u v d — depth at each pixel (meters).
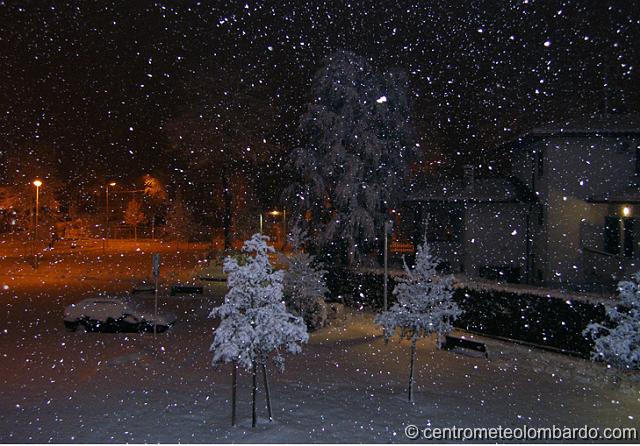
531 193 33.59
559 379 14.73
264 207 50.72
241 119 45.53
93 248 68.44
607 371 15.37
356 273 28.61
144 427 10.41
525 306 19.58
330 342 19.61
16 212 70.12
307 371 15.38
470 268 33.81
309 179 33.56
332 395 12.95
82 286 35.97
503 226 33.91
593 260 28.98
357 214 32.16
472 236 33.91
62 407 11.68
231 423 10.66
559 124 30.72
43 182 68.06
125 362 16.00
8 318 24.23
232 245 49.56
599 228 29.70
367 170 33.91
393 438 9.98
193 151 45.75
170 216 69.69
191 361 16.30
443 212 35.31
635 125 29.81
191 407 11.75
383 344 19.19
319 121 33.75
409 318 13.01
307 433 10.17
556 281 29.98
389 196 33.62
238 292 10.34
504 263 33.81
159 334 20.78
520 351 18.11
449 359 17.05
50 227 70.50
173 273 42.12
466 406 12.17
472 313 21.80
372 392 13.27
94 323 21.20
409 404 12.25
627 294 11.41
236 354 10.05
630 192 27.66
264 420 10.88
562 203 30.12
